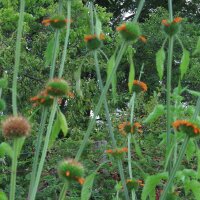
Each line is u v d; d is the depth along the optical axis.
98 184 6.49
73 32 12.42
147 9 24.52
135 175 6.42
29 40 14.30
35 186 2.47
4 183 6.47
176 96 3.59
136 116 8.29
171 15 3.35
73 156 6.96
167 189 2.82
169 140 3.30
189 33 19.92
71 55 13.70
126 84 19.14
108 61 3.05
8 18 12.61
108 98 10.82
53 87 2.62
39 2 14.03
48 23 3.04
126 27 2.72
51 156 6.86
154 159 6.85
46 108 2.73
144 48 19.28
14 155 2.27
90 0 3.56
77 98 11.88
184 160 6.28
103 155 6.85
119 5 24.31
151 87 18.70
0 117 3.37
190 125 2.71
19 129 2.23
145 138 7.14
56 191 6.55
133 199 3.58
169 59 3.29
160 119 7.75
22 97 11.75
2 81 3.29
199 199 3.22
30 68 12.03
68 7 3.08
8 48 11.44
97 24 3.44
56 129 3.14
